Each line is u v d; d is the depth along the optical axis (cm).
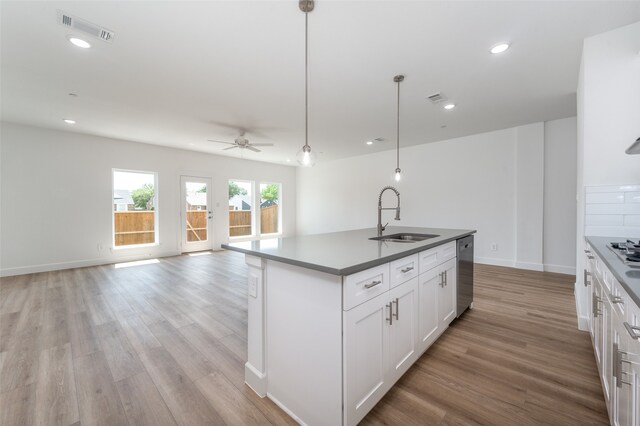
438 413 149
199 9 185
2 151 429
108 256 529
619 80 211
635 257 131
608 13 190
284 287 152
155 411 152
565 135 422
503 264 481
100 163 518
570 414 146
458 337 234
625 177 212
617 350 113
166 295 347
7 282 403
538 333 239
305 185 849
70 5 181
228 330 251
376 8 184
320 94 322
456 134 505
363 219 701
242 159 742
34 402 159
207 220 675
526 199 455
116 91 313
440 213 557
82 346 222
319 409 135
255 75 277
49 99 335
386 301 156
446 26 203
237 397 164
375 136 515
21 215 446
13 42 220
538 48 231
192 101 342
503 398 160
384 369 156
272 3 180
